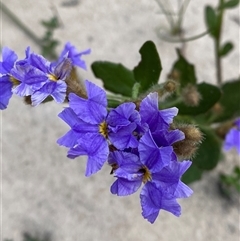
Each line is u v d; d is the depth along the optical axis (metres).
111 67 0.12
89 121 0.08
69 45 0.11
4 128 0.18
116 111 0.09
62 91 0.09
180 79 0.14
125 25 0.20
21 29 0.20
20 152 0.17
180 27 0.19
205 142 0.14
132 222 0.16
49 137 0.17
